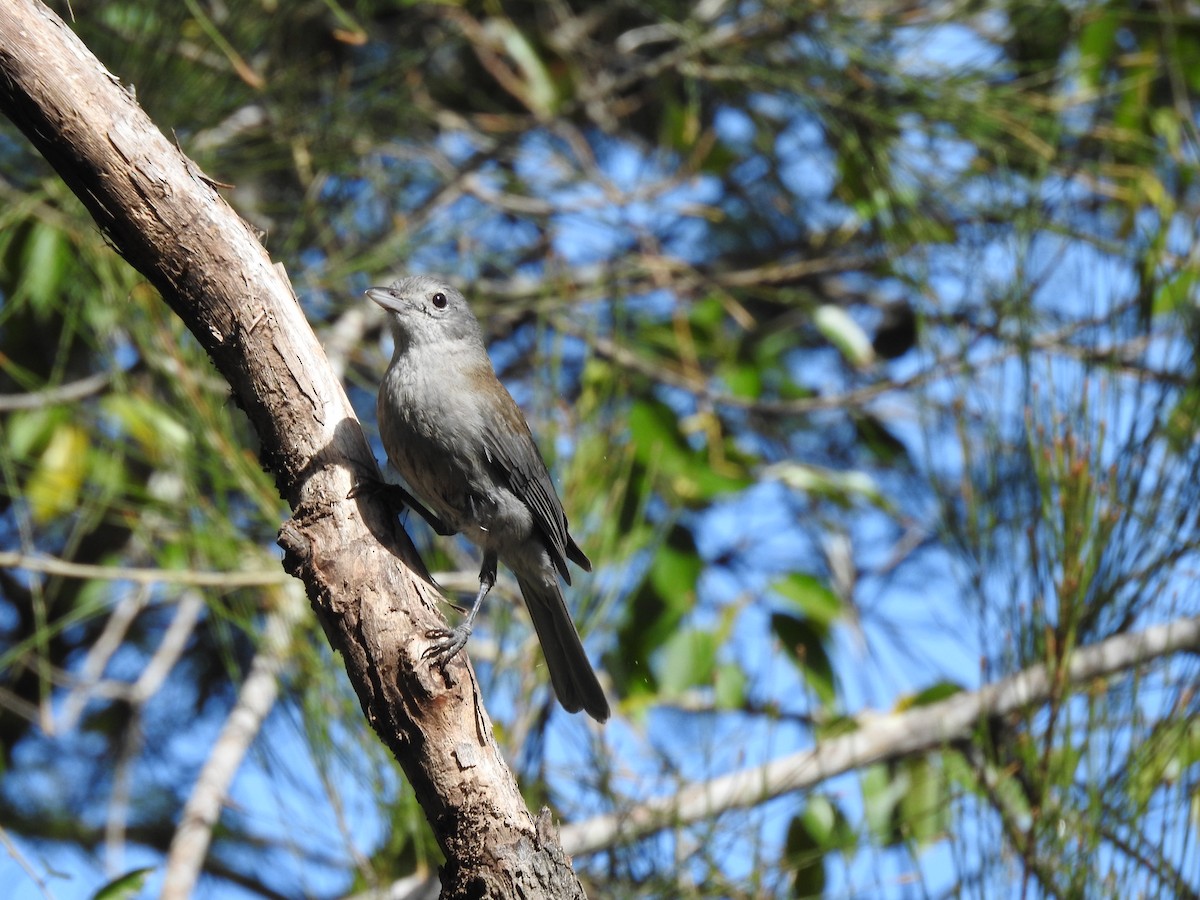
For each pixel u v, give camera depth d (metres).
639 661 11.02
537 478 9.13
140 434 9.66
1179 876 6.59
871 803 9.48
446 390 9.15
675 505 11.78
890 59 11.18
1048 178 11.02
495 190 13.48
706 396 12.91
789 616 11.51
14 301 9.90
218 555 9.46
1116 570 7.63
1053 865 6.94
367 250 11.56
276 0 10.38
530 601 9.16
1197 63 12.02
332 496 6.41
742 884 8.38
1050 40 11.45
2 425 11.59
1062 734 7.49
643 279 13.65
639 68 13.23
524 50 13.12
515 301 12.91
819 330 14.49
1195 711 7.10
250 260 6.55
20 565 8.93
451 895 5.87
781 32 11.73
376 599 6.20
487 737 6.07
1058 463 7.72
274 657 9.04
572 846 8.43
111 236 6.45
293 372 6.57
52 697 13.39
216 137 10.37
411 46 13.17
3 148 9.86
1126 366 8.34
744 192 14.52
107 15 9.62
